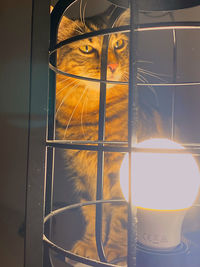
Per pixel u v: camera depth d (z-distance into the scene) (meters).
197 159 0.72
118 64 0.97
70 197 0.80
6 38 0.70
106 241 0.82
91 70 0.94
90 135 0.87
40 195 0.34
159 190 0.39
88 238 0.79
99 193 0.60
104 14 0.79
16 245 0.68
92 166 0.86
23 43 0.73
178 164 0.41
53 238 0.71
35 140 0.34
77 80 0.88
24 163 0.69
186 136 0.81
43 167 0.35
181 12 0.78
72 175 0.81
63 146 0.31
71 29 0.80
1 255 0.69
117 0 0.47
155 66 0.82
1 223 0.70
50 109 0.45
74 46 0.92
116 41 0.96
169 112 0.82
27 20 0.74
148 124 0.82
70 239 0.76
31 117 0.34
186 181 0.40
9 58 0.71
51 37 0.41
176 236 0.39
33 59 0.35
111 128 0.99
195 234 0.69
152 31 0.82
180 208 0.39
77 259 0.28
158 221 0.38
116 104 0.99
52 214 0.40
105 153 0.88
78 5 0.79
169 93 0.82
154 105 0.82
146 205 0.39
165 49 0.82
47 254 0.40
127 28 0.29
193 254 0.38
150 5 0.46
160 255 0.36
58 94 0.83
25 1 0.74
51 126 0.45
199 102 0.80
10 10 0.71
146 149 0.26
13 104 0.71
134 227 0.25
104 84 0.65
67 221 0.76
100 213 0.59
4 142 0.70
